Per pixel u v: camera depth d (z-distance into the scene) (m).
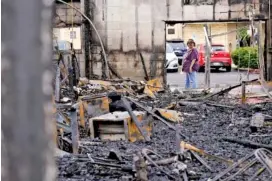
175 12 20.36
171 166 6.96
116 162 7.17
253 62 27.52
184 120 12.44
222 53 33.16
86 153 8.09
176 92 17.89
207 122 12.19
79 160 7.22
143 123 9.95
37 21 0.79
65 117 9.29
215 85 20.78
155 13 20.38
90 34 20.42
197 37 43.19
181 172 6.62
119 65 20.52
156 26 20.42
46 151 0.79
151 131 10.30
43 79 0.80
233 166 7.00
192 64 18.64
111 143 9.25
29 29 0.79
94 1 20.45
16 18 0.78
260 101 15.61
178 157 7.44
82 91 16.36
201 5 20.22
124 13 20.42
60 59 15.71
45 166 0.79
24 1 0.79
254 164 7.09
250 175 6.64
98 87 17.38
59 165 6.79
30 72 0.79
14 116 0.78
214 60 32.91
